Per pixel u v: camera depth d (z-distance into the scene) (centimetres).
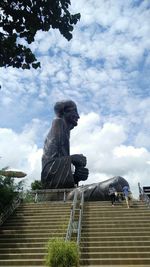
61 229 1673
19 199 2206
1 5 759
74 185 3262
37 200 2677
